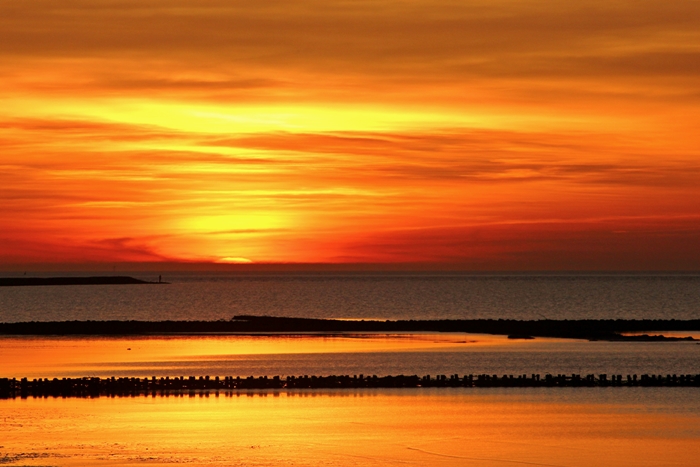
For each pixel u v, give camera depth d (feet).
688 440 167.12
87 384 224.33
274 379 232.32
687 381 234.79
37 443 161.38
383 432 172.35
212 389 223.10
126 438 165.58
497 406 201.57
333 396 214.28
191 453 154.10
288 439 165.78
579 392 221.46
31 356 313.94
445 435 170.09
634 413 193.47
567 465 148.97
